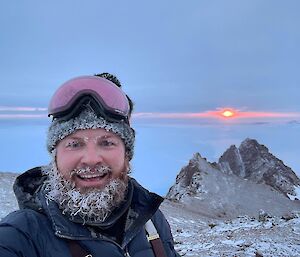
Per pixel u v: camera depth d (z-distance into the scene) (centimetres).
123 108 62
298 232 450
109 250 57
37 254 54
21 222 55
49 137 60
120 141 62
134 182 67
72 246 56
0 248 52
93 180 59
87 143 59
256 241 403
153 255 64
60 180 59
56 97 60
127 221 62
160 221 72
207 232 525
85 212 57
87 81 61
